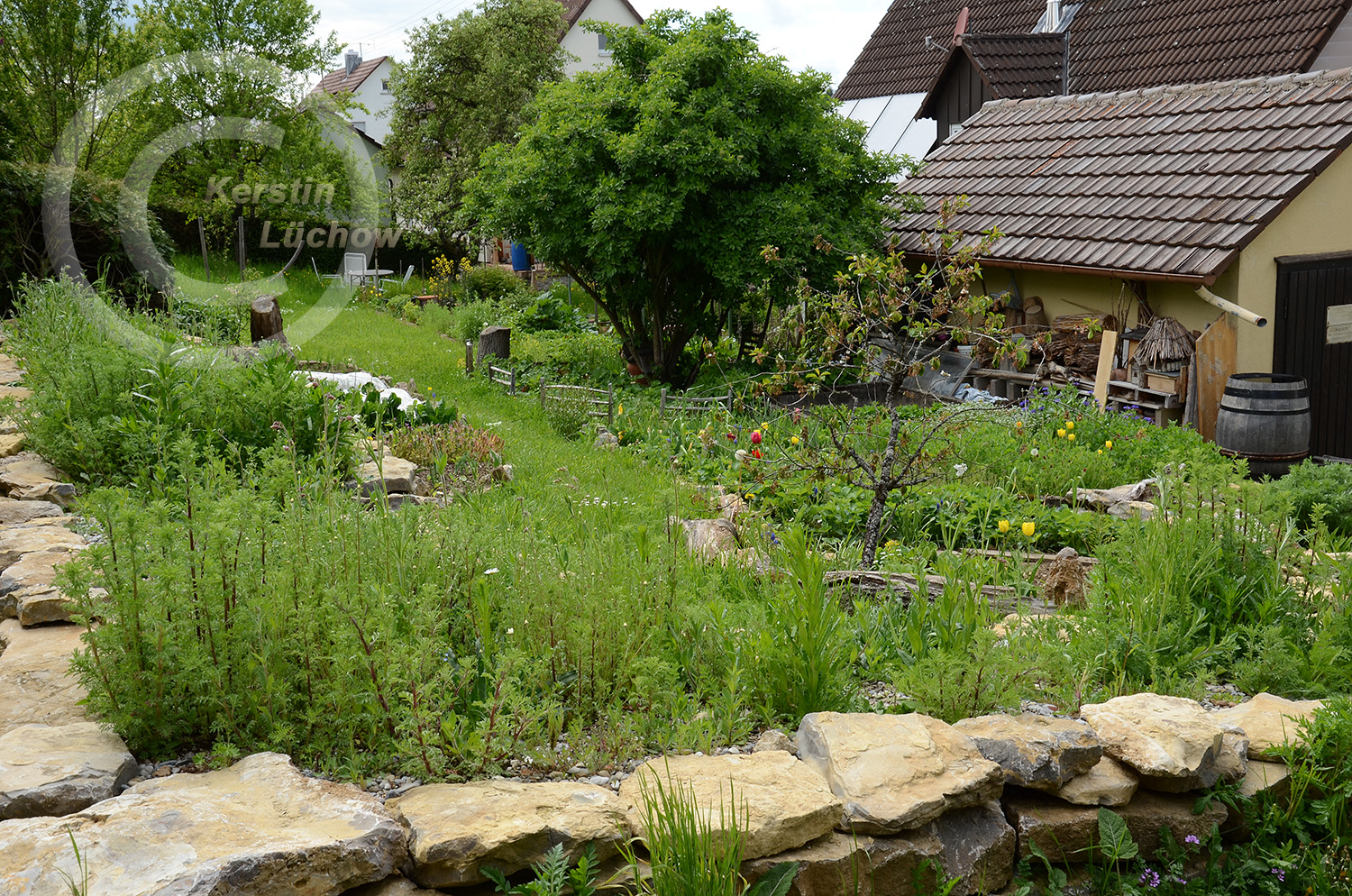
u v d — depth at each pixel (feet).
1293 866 11.34
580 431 40.16
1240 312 39.09
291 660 10.87
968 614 14.37
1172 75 62.34
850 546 21.45
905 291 24.35
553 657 12.27
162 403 20.44
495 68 97.50
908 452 24.43
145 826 8.38
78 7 64.44
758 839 9.46
